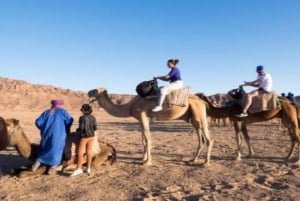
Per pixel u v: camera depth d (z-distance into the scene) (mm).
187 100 12125
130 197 8672
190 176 10555
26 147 10969
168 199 8414
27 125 32125
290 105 12523
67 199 8570
